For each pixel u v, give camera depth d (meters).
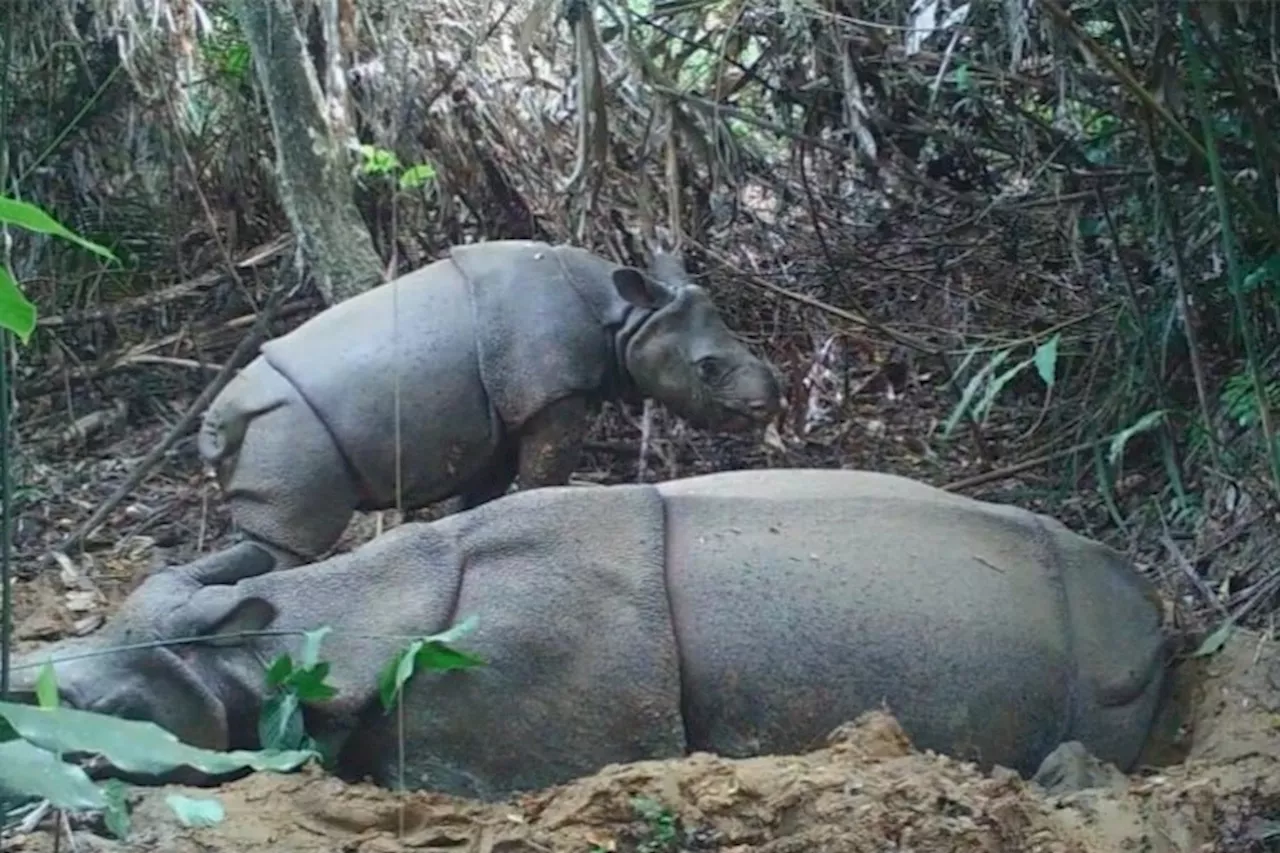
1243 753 4.88
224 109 9.89
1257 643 5.40
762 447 8.35
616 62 8.58
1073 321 7.92
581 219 8.34
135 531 7.64
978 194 9.15
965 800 4.33
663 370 6.85
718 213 9.02
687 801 4.38
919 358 9.04
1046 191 8.57
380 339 6.52
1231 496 6.70
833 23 7.99
